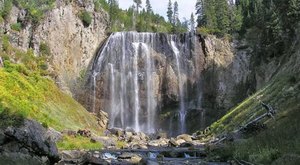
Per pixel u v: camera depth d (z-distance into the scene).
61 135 52.09
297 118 38.22
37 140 27.27
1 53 72.69
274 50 87.75
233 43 103.50
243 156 31.33
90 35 100.75
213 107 98.00
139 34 104.62
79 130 60.72
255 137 38.44
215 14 110.56
